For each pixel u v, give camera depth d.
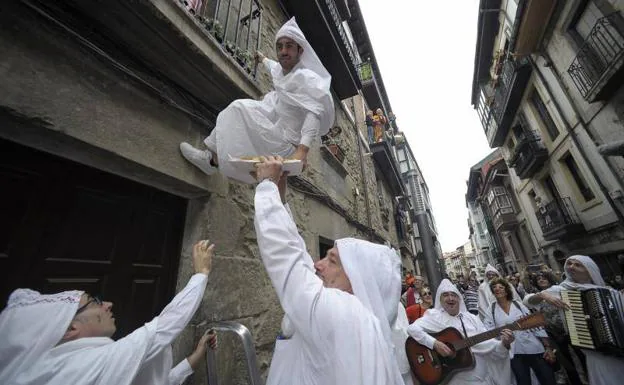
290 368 0.73
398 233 10.55
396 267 0.91
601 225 7.27
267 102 1.40
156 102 1.52
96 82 1.23
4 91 0.92
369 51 9.75
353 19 8.54
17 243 1.01
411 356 2.32
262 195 0.89
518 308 2.89
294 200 2.90
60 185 1.18
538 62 8.01
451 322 2.44
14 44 0.98
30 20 1.03
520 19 7.12
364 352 0.56
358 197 5.54
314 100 1.27
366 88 9.30
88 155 1.20
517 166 11.20
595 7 5.62
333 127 4.70
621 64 4.92
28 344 0.67
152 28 1.33
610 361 1.99
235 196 2.05
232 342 1.68
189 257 1.64
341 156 4.75
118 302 1.30
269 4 3.51
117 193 1.41
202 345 1.21
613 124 5.76
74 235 1.19
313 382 0.61
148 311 1.44
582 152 7.03
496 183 16.86
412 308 3.46
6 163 1.03
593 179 7.16
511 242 17.11
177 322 0.95
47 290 1.06
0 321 0.70
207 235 1.70
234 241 1.93
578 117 6.66
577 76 6.15
